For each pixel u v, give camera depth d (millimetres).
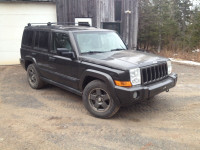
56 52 5098
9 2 9648
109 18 11242
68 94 5793
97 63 4164
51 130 3840
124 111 4645
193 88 6195
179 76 7617
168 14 14102
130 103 3826
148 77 4102
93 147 3316
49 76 5469
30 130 3842
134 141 3475
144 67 3986
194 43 12883
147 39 14570
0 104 5094
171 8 15852
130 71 3777
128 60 4164
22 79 7375
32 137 3607
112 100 4027
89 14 10828
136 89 3770
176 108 4781
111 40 5336
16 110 4738
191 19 15086
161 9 13953
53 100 5348
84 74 4336
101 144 3396
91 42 4895
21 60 6633
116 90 3836
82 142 3455
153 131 3797
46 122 4152
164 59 4617
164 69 4508
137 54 4758
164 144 3383
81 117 4371
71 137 3605
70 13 10523
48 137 3607
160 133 3723
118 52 4863
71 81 4719
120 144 3393
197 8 15289
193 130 3811
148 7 14180
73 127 3947
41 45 5652
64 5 10352
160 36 14156
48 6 10250
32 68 6078
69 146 3346
